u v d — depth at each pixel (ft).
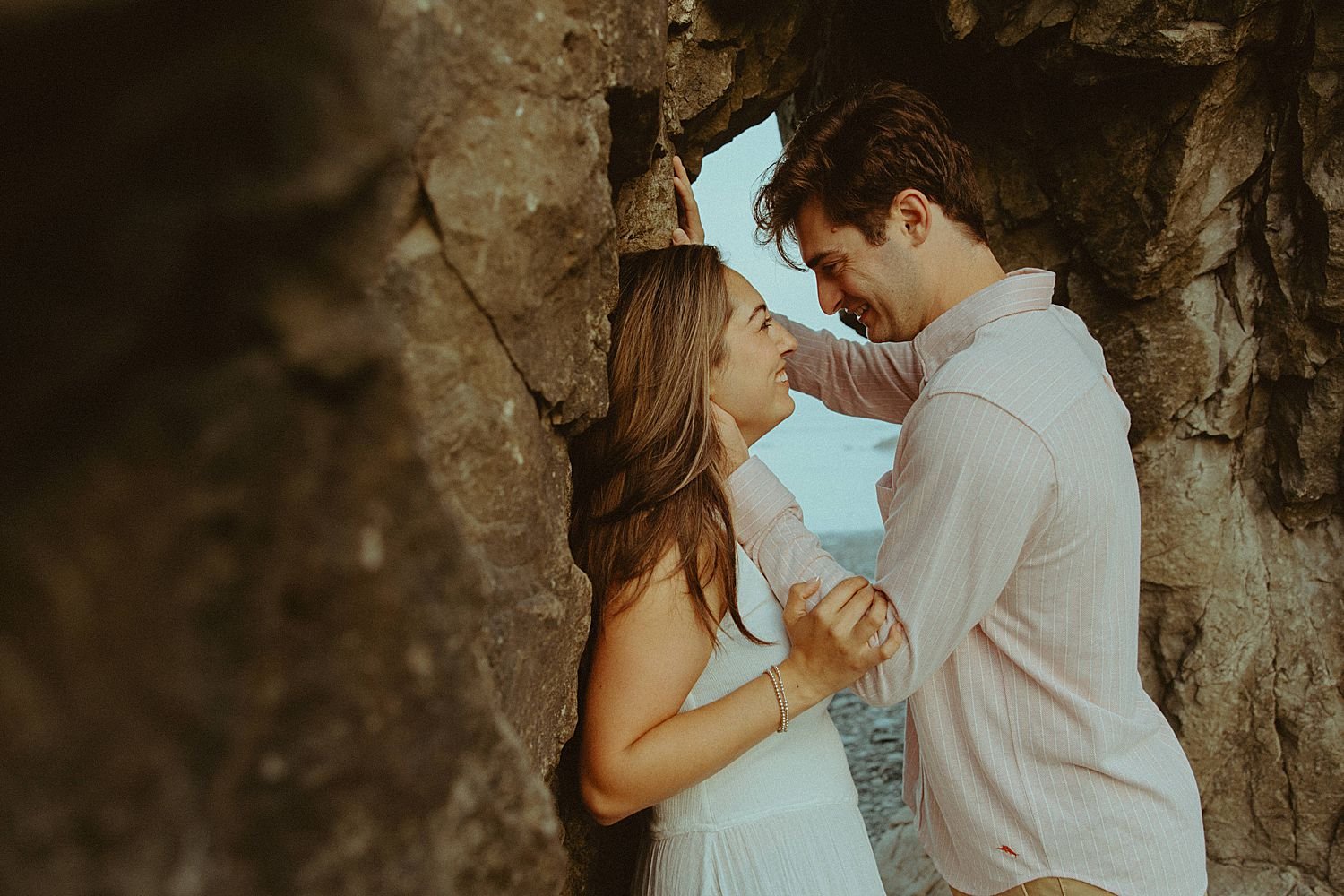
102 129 1.77
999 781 5.53
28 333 1.76
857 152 5.90
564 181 4.18
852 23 10.40
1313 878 10.42
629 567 5.15
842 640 4.96
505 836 2.78
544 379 4.34
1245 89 8.93
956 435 5.02
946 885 11.25
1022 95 9.52
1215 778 10.60
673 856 5.41
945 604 5.04
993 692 5.53
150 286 1.82
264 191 1.91
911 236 5.98
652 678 5.07
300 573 2.02
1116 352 10.15
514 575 4.21
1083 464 5.08
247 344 1.94
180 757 1.90
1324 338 9.45
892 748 15.02
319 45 1.95
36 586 1.77
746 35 7.97
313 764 2.08
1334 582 10.18
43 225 1.75
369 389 2.14
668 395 5.42
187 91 1.83
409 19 3.44
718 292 5.64
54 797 1.78
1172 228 9.39
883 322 6.28
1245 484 10.37
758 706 5.05
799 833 5.30
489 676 3.35
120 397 1.83
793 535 5.59
